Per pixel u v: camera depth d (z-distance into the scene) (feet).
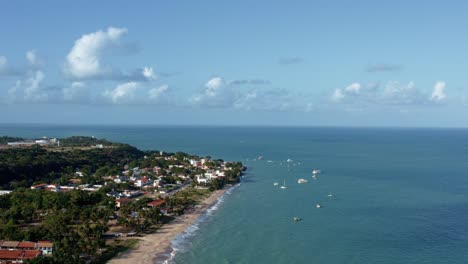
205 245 587.27
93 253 538.06
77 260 493.36
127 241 599.57
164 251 562.66
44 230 585.22
